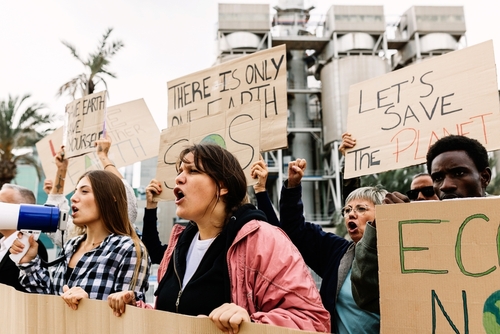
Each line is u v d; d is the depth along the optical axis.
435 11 36.38
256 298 1.51
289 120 35.25
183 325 1.35
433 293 1.09
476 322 1.03
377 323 1.97
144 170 29.42
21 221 1.93
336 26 34.72
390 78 2.58
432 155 1.77
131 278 2.10
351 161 2.61
